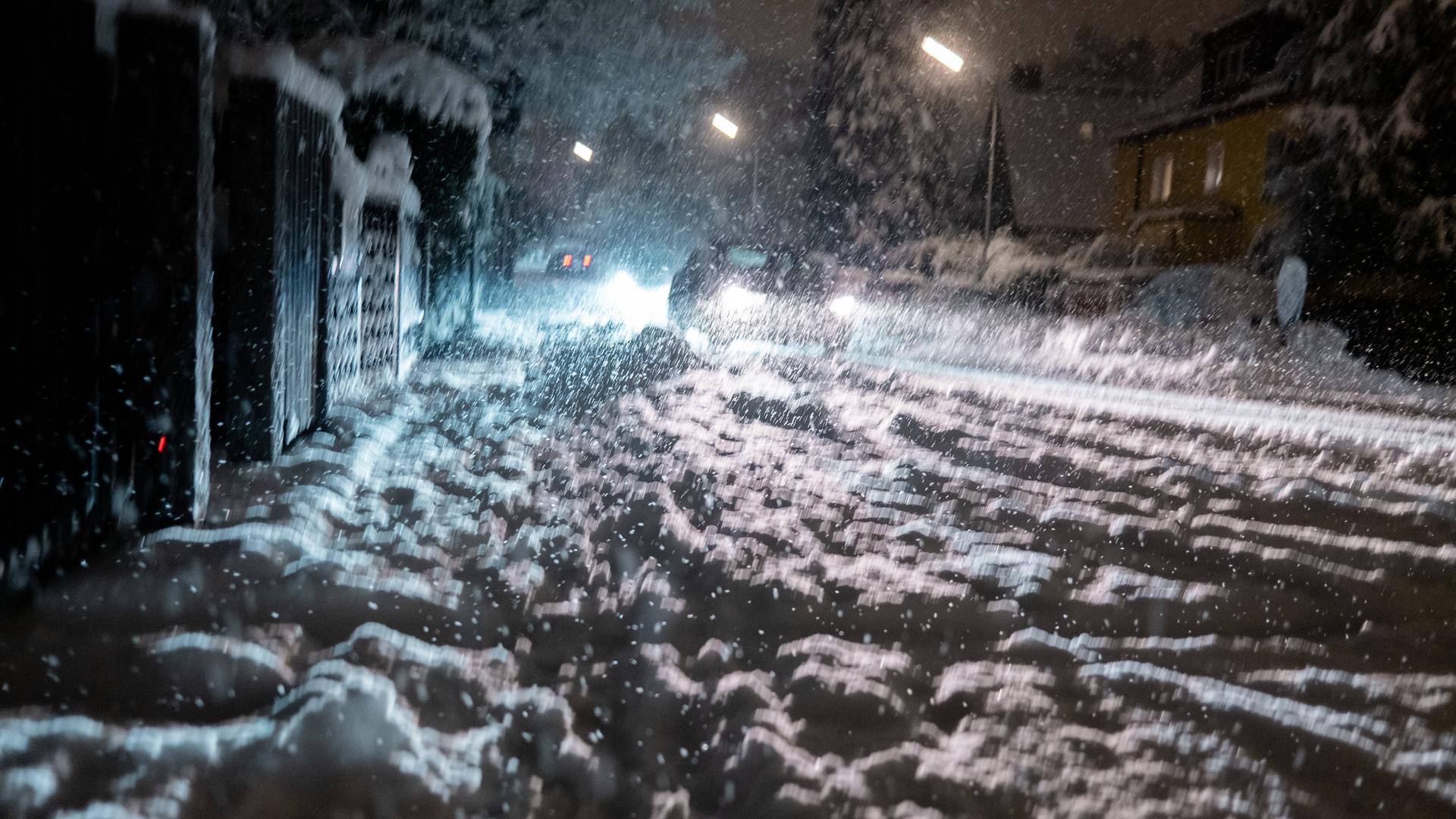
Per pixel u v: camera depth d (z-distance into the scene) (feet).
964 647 14.73
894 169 162.40
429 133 45.14
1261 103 122.21
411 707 11.32
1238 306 80.89
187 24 16.39
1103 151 160.97
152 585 14.19
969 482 24.82
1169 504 24.09
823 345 65.41
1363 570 19.20
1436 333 77.77
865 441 30.35
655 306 94.89
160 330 16.63
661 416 32.78
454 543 17.76
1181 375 65.62
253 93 21.57
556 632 14.33
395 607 14.25
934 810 9.93
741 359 53.62
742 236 71.26
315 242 26.08
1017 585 17.17
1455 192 82.99
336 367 29.27
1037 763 10.97
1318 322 80.59
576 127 87.04
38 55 13.66
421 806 9.53
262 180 21.65
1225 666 14.37
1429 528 23.18
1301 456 33.88
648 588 15.48
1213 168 135.85
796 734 11.46
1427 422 48.65
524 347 51.49
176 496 16.98
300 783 9.53
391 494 21.06
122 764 9.54
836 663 13.37
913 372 57.82
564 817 9.91
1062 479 26.32
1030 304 100.53
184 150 16.58
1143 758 11.16
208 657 11.76
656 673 12.71
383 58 42.14
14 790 8.86
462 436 27.58
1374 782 11.00
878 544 19.34
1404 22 83.15
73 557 14.93
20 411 13.51
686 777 10.73
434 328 49.88
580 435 28.58
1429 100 82.48
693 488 22.40
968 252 125.59
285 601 14.07
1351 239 88.63
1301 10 104.06
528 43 72.64
